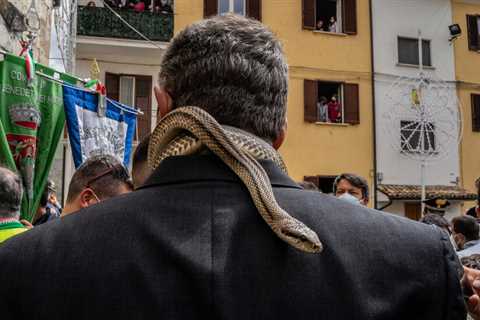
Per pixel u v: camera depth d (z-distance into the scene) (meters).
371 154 17.62
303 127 17.22
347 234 1.02
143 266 0.94
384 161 17.69
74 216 1.04
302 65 17.38
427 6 18.91
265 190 1.01
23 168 3.50
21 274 0.95
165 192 1.03
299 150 17.09
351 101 17.69
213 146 1.05
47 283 0.94
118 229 0.98
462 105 18.89
